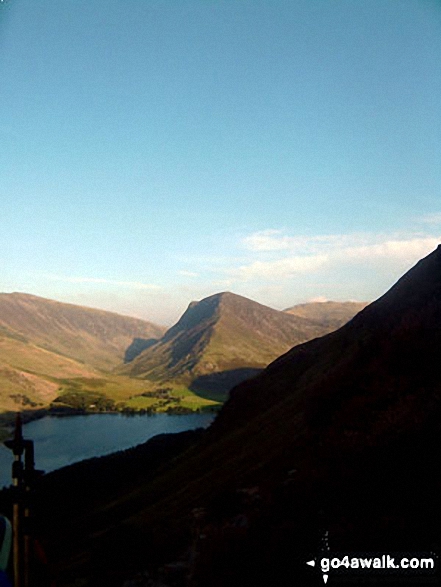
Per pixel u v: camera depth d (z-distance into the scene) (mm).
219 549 13641
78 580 22578
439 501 10219
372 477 12586
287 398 54562
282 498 15250
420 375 22734
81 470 87375
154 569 17906
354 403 24688
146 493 55406
